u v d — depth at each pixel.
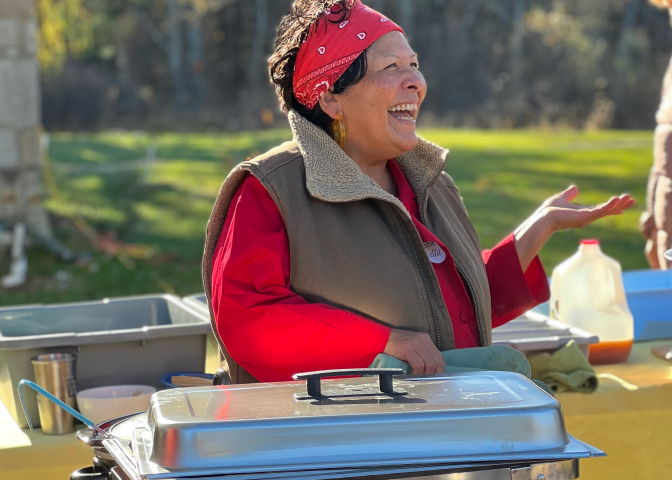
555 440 1.21
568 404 2.13
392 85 1.85
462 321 1.91
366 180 1.82
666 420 2.18
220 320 1.72
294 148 1.88
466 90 26.11
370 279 1.79
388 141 1.90
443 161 1.97
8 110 7.56
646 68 25.88
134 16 28.66
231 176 1.80
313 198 1.80
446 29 27.69
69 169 14.68
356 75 1.85
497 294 2.14
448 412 1.19
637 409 2.16
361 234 1.81
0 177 7.72
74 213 10.99
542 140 18.66
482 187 12.62
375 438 1.16
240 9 28.30
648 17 27.88
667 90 3.14
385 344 1.70
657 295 2.72
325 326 1.68
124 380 2.17
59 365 1.98
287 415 1.17
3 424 2.07
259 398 1.27
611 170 13.89
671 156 3.05
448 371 1.67
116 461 1.27
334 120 1.92
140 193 12.60
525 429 1.20
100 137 20.80
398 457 1.15
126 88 26.38
